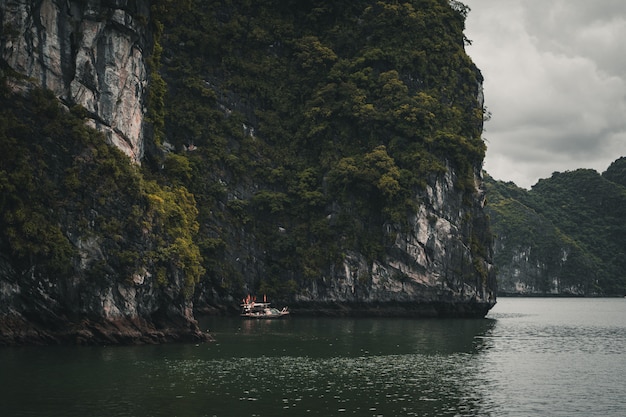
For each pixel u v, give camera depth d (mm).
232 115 115250
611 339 79375
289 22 125688
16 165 56312
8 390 39438
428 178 108875
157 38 76375
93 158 60594
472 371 51156
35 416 34094
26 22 59844
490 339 74750
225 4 123500
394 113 111562
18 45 59375
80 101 62281
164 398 38531
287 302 109688
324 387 43094
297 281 110125
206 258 103312
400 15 121625
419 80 117688
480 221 116312
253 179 113438
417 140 111125
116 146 64062
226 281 105500
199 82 114188
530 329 91812
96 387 40750
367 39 123062
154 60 76750
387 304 108625
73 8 62625
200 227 105375
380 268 108688
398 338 72125
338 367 50969
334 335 74312
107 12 64062
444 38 121062
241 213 109625
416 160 108938
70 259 56625
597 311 150750
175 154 97812
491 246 117875
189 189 105562
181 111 111500
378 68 119312
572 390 44688
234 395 39906
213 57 119125
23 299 55281
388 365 52656
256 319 98188
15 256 54656
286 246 109688
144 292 60844
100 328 57500
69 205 58000
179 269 63938
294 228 111438
